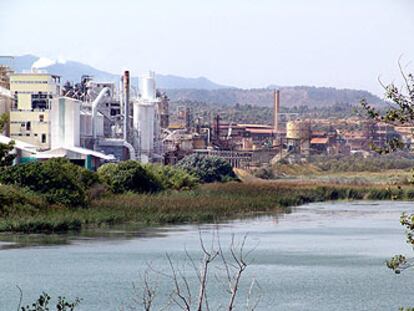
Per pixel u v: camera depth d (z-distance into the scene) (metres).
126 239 166.50
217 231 177.88
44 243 158.50
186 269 126.56
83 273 123.12
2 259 137.12
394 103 46.62
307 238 174.62
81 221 190.00
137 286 111.50
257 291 109.25
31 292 108.06
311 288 113.00
